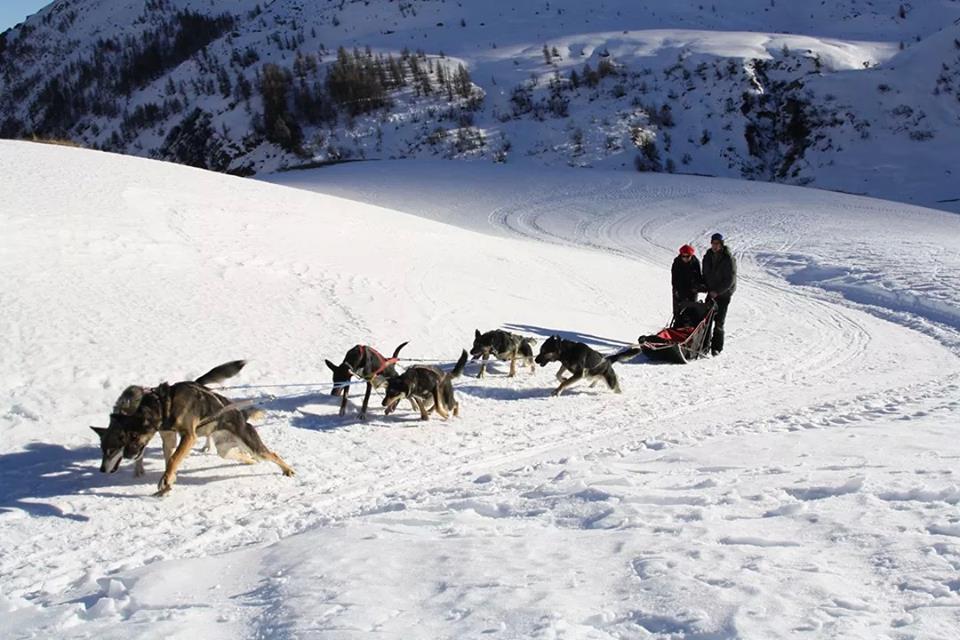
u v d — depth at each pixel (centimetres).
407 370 924
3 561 539
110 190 1773
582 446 859
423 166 5812
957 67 8275
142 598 438
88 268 1261
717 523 502
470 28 12438
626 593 389
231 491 684
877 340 1694
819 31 12138
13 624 417
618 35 10919
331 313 1320
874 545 436
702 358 1456
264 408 918
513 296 1741
